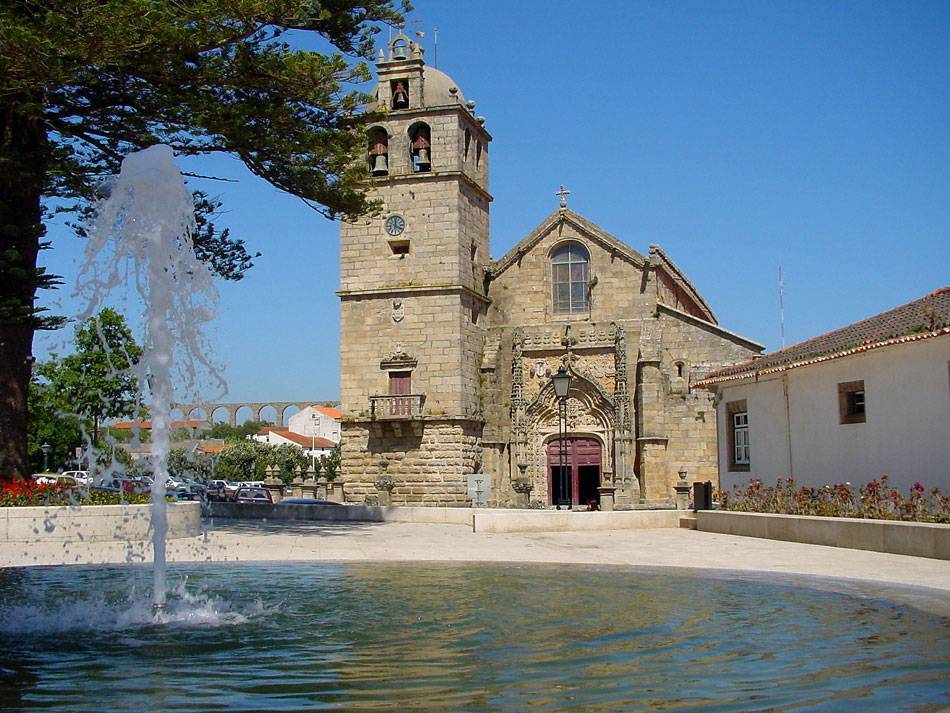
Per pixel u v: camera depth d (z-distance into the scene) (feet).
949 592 43.73
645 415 173.58
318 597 44.11
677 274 197.88
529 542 79.15
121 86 92.12
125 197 50.78
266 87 92.89
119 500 85.20
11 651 31.76
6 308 86.74
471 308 178.81
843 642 31.42
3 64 78.64
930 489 83.15
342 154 97.55
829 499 83.76
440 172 174.29
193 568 57.98
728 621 35.99
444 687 25.41
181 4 86.28
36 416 175.94
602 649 30.68
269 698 24.39
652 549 71.36
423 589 46.73
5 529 77.05
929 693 24.14
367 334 175.94
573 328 180.55
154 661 29.76
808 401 101.30
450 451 169.99
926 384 84.12
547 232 184.96
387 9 95.66
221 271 109.60
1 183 90.99
